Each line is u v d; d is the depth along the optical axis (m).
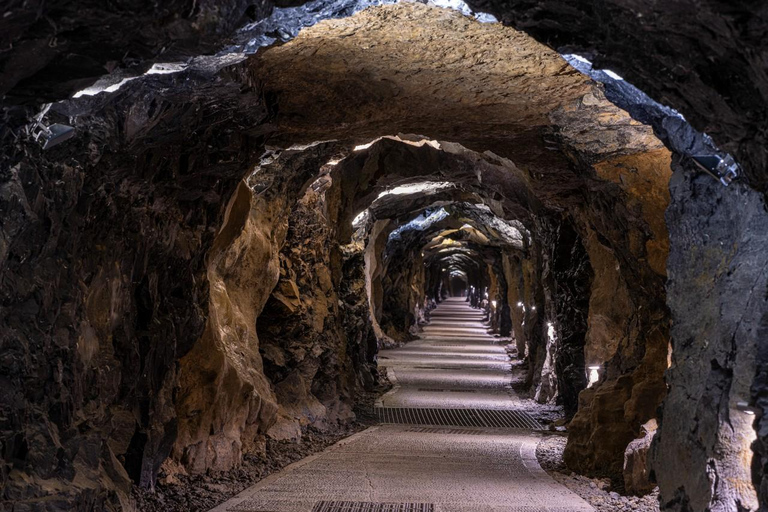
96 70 3.72
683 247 5.54
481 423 14.34
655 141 7.94
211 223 8.23
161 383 7.74
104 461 6.15
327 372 14.46
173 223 7.29
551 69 6.39
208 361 9.07
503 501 8.09
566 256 14.29
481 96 7.21
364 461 10.38
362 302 18.47
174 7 3.45
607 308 12.05
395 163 15.53
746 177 4.20
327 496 8.19
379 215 20.20
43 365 4.86
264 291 12.08
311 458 10.59
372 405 16.22
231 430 9.70
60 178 4.80
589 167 8.65
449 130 8.67
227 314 10.84
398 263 31.16
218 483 8.68
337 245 16.52
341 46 5.77
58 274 5.05
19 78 3.56
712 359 4.84
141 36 3.67
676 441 5.35
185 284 8.09
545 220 14.73
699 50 3.44
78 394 5.61
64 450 5.14
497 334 37.22
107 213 5.84
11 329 4.49
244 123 6.91
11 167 4.20
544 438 12.73
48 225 4.71
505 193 14.97
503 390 18.80
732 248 4.88
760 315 4.29
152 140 5.80
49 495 4.67
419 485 8.84
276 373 12.84
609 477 9.45
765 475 3.98
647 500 8.12
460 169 15.16
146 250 6.86
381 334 29.08
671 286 5.72
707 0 2.98
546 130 8.41
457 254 47.50
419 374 21.55
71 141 4.77
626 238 9.15
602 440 9.73
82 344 5.63
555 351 16.05
